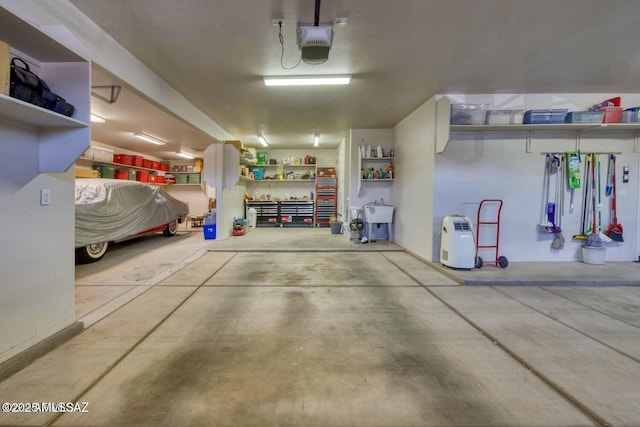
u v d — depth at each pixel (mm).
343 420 1459
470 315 2717
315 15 2428
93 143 7797
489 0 2287
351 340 2250
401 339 2270
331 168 9492
